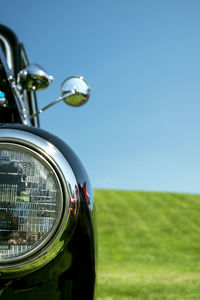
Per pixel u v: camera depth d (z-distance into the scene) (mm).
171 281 10344
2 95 1592
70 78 2117
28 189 967
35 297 959
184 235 25297
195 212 30359
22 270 941
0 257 939
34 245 951
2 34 2033
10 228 948
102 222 27172
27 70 1805
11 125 1043
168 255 20828
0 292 945
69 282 981
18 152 988
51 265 963
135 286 9055
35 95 2287
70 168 1008
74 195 988
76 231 983
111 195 34188
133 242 23562
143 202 32562
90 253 1004
